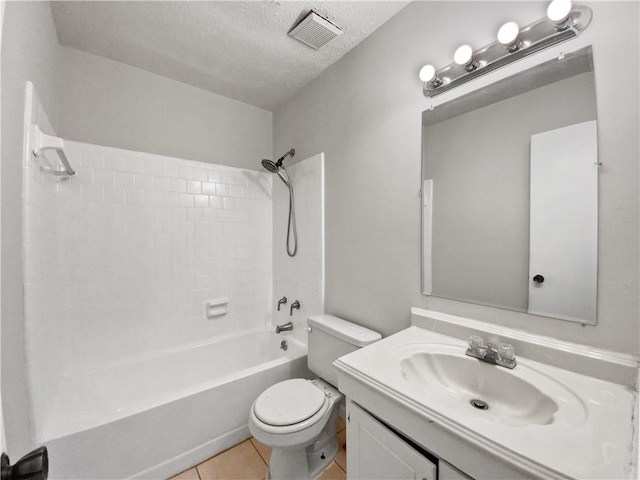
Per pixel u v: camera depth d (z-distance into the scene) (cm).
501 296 109
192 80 212
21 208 100
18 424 99
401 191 144
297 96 226
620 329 84
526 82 102
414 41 138
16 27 93
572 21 89
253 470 147
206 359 213
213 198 227
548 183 97
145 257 197
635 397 77
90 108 181
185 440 147
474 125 117
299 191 219
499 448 63
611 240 85
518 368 95
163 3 140
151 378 190
